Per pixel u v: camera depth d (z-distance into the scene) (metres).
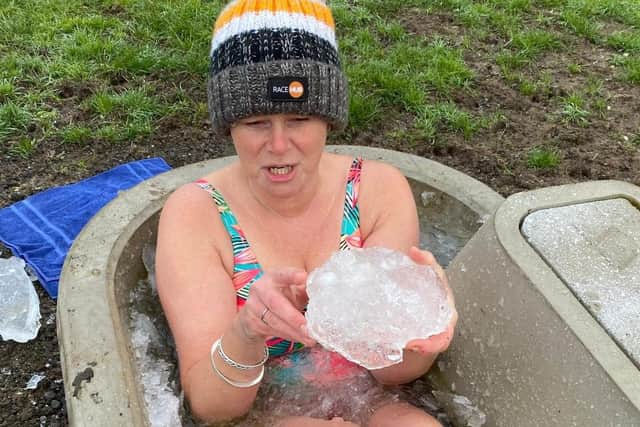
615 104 4.21
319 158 1.66
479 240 1.67
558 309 1.41
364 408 1.68
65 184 3.14
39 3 4.79
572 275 1.49
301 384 1.69
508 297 1.54
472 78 4.38
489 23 5.21
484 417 1.58
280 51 1.52
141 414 1.43
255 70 1.51
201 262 1.62
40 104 3.67
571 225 1.62
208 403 1.47
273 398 1.66
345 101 1.66
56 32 4.42
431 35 4.95
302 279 1.28
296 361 1.71
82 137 3.43
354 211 1.80
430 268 1.32
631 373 1.28
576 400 1.34
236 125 1.59
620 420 1.24
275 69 1.51
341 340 1.17
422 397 1.73
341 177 1.83
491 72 4.50
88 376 1.43
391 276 1.26
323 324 1.18
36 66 3.97
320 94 1.55
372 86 4.11
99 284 1.69
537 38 4.90
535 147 3.72
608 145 3.78
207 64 4.13
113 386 1.42
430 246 2.23
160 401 1.58
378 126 3.81
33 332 2.33
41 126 3.49
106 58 4.14
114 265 1.79
